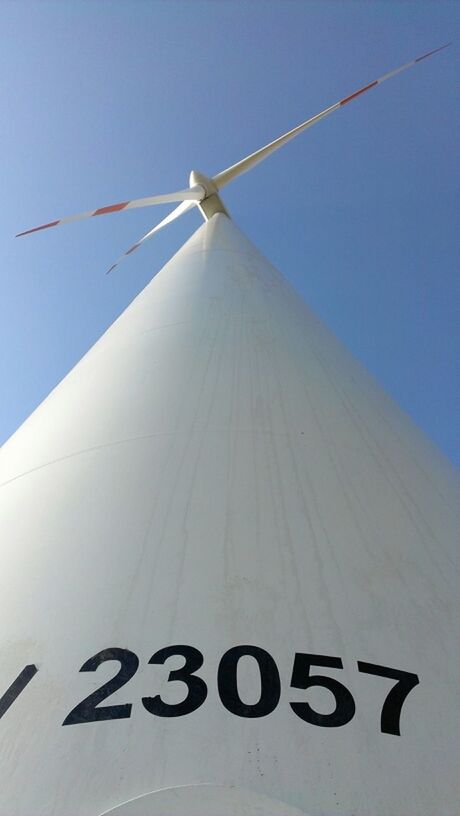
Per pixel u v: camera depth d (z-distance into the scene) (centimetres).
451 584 508
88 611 443
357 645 422
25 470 652
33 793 338
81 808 327
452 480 725
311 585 461
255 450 592
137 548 488
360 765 352
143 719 365
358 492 572
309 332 930
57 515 548
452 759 370
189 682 384
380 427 715
